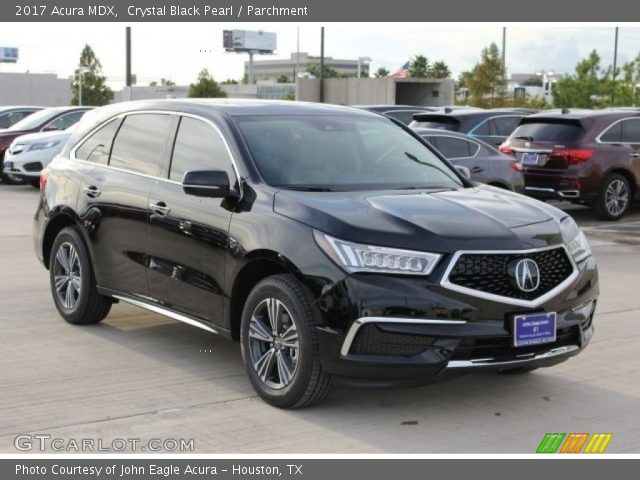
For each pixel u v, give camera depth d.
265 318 5.43
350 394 5.64
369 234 4.99
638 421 5.24
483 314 4.96
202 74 65.88
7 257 10.66
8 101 90.12
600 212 15.18
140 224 6.39
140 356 6.45
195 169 5.96
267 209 5.43
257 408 5.36
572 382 5.98
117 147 6.93
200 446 4.78
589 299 5.48
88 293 7.09
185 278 6.00
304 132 6.22
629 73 50.47
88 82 76.88
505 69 51.28
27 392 5.61
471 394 5.70
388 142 6.50
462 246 4.96
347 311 4.90
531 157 15.19
